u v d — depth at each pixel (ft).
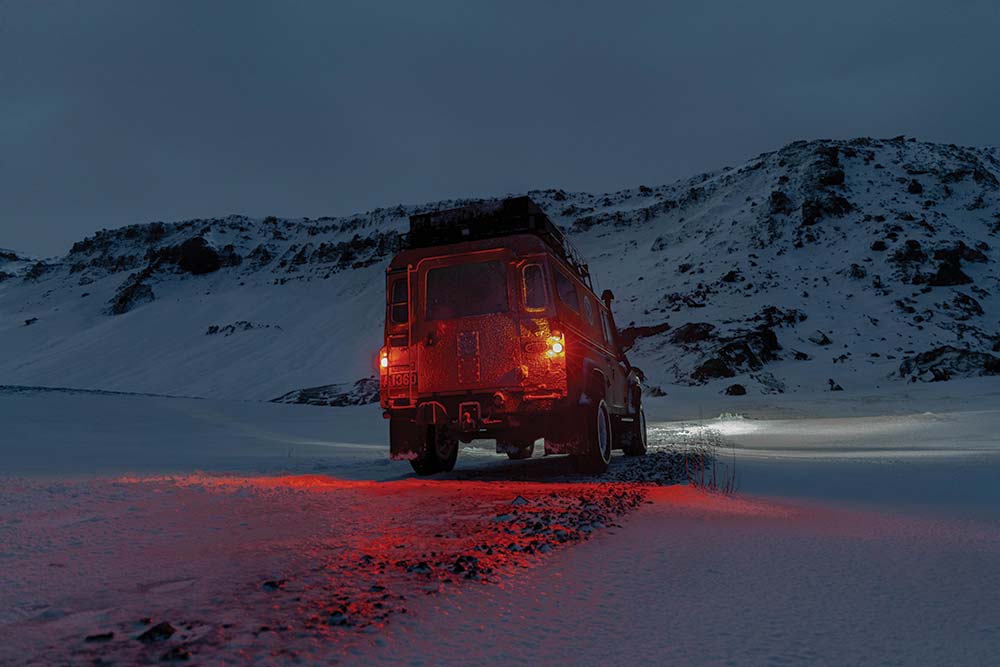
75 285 577.84
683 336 214.07
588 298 33.68
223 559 12.17
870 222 297.33
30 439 47.19
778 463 34.30
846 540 14.05
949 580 10.64
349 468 33.63
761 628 8.30
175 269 528.22
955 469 28.91
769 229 311.27
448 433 31.17
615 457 41.52
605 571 11.28
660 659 7.22
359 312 364.17
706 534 14.75
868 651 7.43
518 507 18.54
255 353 319.47
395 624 8.32
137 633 7.97
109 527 15.51
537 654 7.37
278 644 7.55
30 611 8.99
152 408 71.46
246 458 40.11
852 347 203.31
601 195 553.23
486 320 27.89
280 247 562.25
